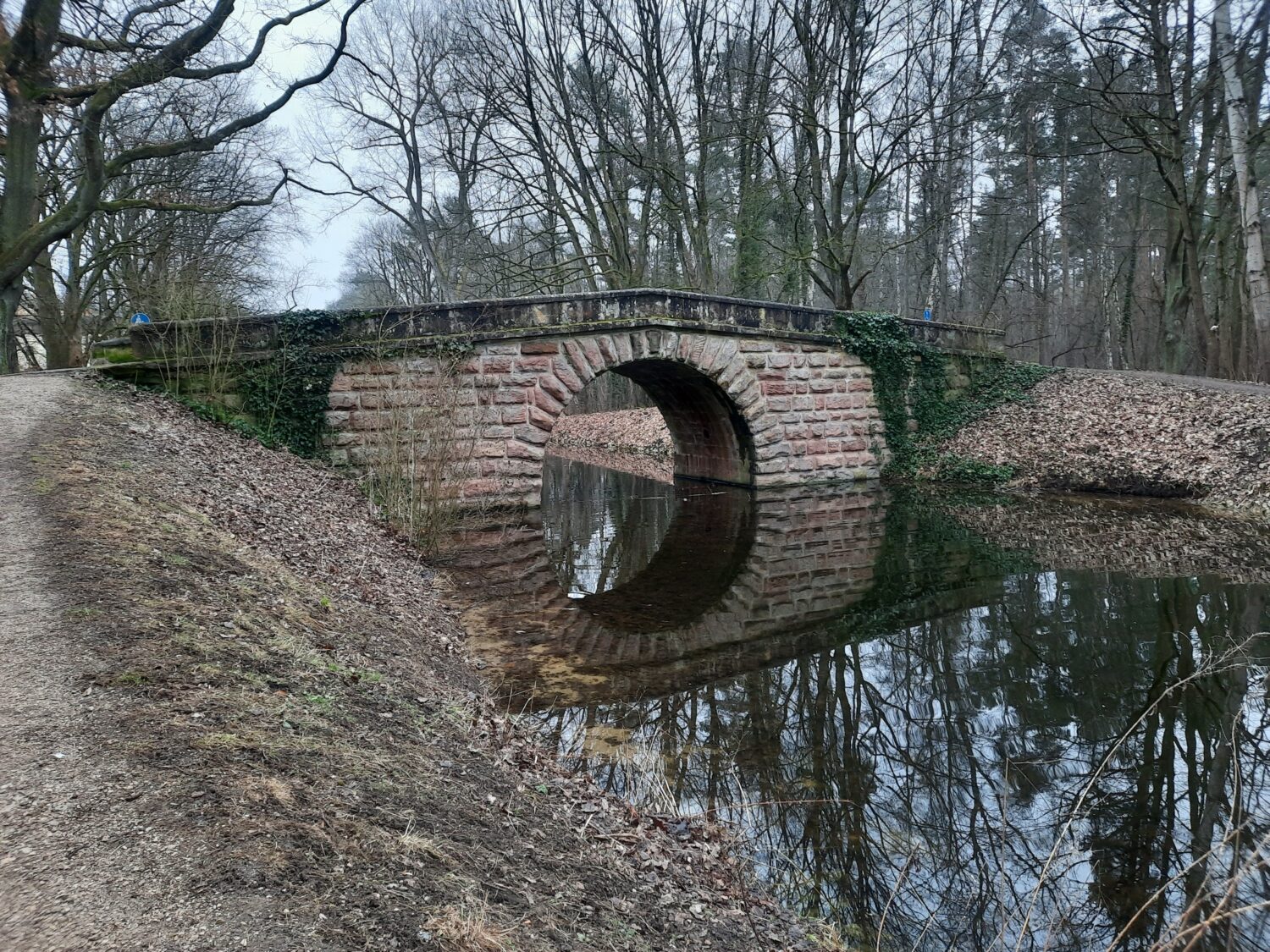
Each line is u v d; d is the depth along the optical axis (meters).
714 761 6.50
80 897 2.47
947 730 7.12
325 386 15.06
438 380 14.32
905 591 11.41
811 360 20.03
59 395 11.43
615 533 15.90
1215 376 22.72
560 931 3.11
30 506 6.50
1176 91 20.61
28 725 3.48
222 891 2.58
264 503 9.75
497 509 16.31
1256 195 17.42
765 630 9.85
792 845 5.30
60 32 14.16
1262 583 10.77
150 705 3.79
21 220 15.03
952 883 4.96
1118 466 17.41
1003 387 22.44
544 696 7.66
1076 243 35.62
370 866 3.00
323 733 4.13
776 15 25.06
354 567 9.10
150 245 22.95
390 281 47.62
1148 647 8.91
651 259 32.75
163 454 9.70
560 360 16.73
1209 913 4.57
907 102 25.66
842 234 24.75
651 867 4.32
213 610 5.30
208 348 14.42
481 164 27.17
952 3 25.77
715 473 22.39
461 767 4.62
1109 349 37.34
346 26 16.58
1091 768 6.44
